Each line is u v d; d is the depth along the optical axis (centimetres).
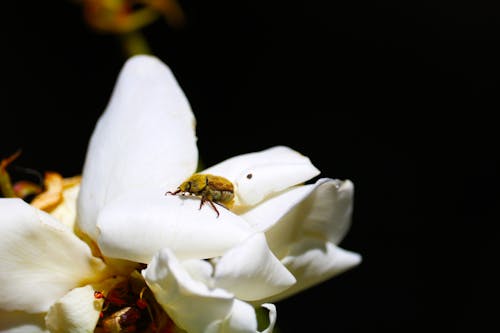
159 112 32
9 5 58
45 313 31
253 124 61
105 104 58
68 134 57
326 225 32
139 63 33
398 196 60
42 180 34
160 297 30
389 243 58
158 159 31
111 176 31
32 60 58
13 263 30
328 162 60
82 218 31
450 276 57
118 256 30
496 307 56
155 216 30
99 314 31
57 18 59
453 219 59
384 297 56
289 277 30
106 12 41
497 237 59
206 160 59
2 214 30
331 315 55
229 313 29
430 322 55
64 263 31
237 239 30
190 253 30
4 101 56
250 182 30
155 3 41
